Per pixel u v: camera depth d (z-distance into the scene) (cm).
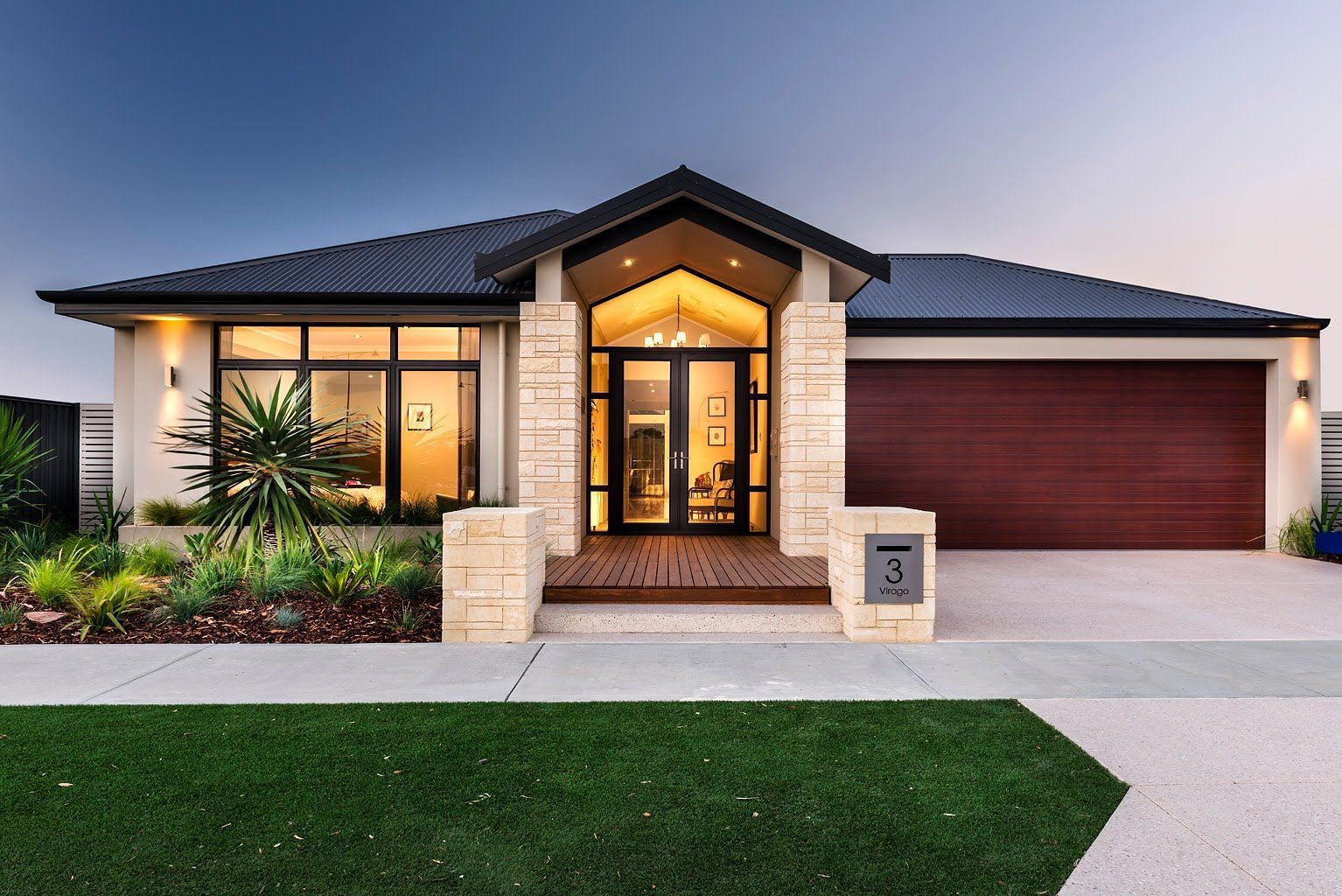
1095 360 1102
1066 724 367
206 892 214
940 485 1109
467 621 547
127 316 916
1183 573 895
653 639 559
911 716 379
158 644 534
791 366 784
